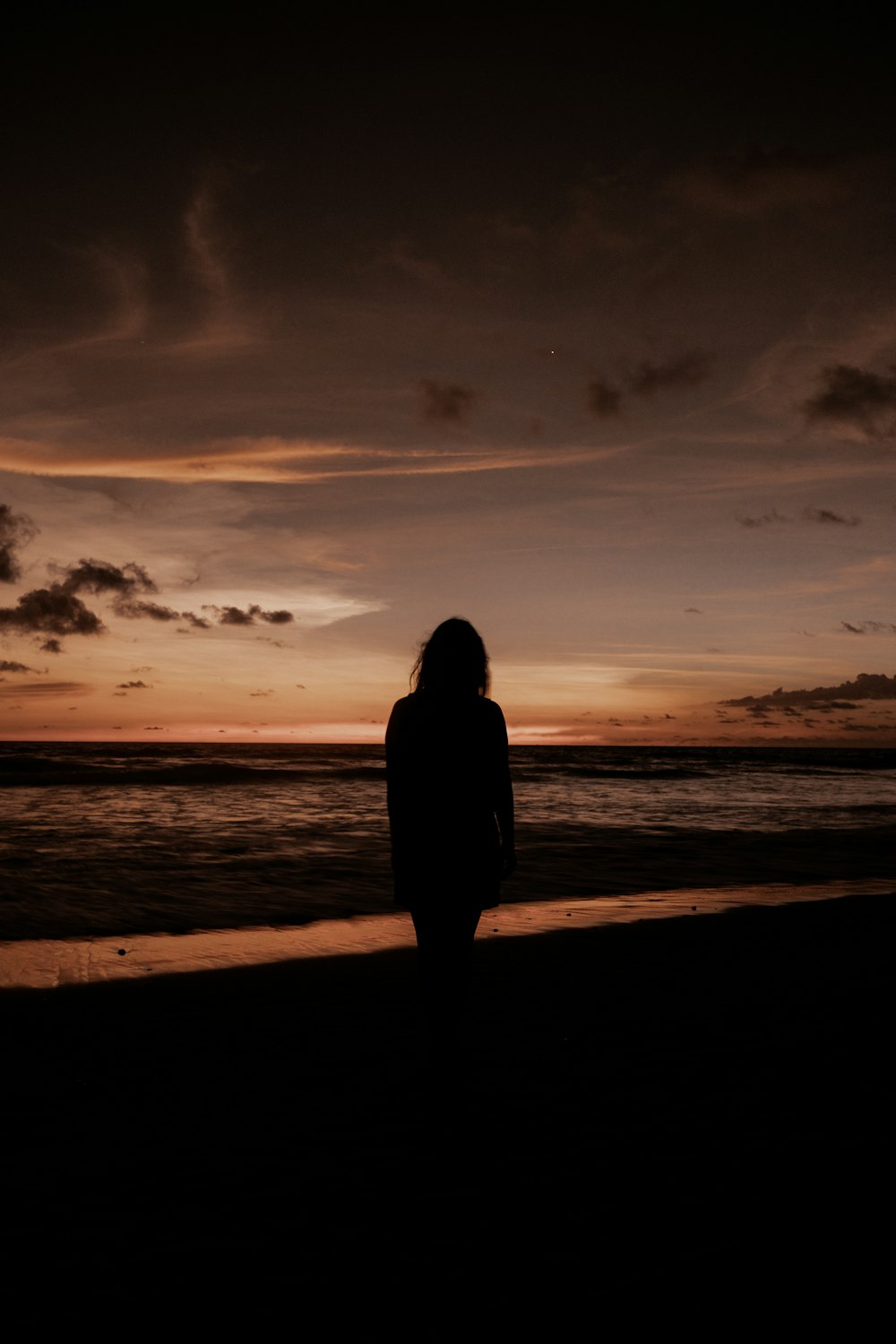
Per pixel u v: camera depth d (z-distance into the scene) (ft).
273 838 46.47
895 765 212.43
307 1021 14.93
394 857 10.73
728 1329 6.41
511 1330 6.41
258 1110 10.91
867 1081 11.96
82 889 29.78
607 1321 6.52
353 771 137.59
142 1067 12.53
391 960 19.94
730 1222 8.02
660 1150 9.67
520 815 63.05
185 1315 6.59
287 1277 7.13
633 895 30.58
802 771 166.81
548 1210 8.25
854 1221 8.04
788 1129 10.25
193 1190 8.71
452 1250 7.54
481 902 10.56
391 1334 6.36
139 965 19.25
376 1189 8.72
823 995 16.75
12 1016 15.10
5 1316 6.56
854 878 35.42
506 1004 16.10
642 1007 15.87
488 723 10.75
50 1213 8.21
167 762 169.89
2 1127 10.30
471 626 11.08
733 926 24.18
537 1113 10.77
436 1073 10.36
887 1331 6.39
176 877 32.65
